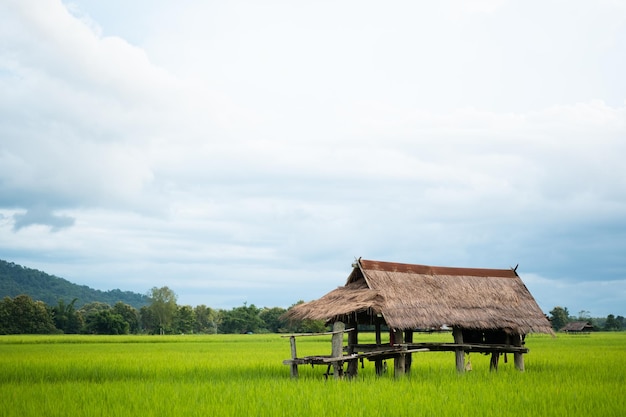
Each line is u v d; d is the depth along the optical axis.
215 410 13.15
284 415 12.68
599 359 29.00
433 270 22.56
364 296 19.77
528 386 16.80
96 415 12.91
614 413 12.79
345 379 18.98
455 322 20.11
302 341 63.81
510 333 21.22
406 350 19.64
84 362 26.45
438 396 14.81
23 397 15.39
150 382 18.67
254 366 24.70
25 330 109.56
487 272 23.66
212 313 151.25
